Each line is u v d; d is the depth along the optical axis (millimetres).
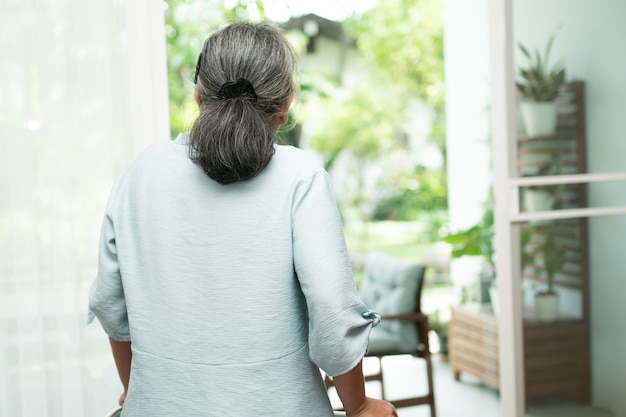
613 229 2549
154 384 1104
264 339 1082
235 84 1105
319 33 7188
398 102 7352
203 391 1077
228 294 1087
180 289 1103
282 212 1093
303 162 1135
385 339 3486
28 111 1911
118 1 1938
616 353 2592
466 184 4023
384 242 7090
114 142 1955
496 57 2445
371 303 3812
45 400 1952
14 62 1904
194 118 1214
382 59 7105
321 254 1062
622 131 2553
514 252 2492
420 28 6871
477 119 3846
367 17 6902
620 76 2537
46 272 1943
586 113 2510
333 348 1064
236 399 1071
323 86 7207
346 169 7434
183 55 4688
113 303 1193
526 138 2469
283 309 1094
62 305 1953
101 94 1942
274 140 1146
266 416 1076
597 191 2529
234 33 1147
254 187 1104
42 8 1905
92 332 1974
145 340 1120
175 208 1124
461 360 4016
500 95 2449
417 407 3670
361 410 1191
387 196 7289
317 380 1146
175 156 1162
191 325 1094
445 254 6383
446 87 4145
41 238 1937
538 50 2467
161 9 1974
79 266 1957
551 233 2510
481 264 3916
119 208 1178
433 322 4801
